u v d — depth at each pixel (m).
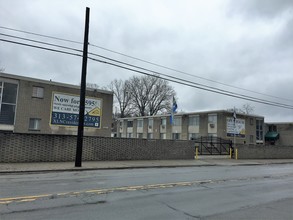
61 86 29.27
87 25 17.22
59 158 18.41
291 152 35.94
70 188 9.44
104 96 31.78
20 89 27.34
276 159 32.72
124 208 7.02
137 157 21.98
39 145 17.78
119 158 21.08
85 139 19.53
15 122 26.86
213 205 7.68
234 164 23.06
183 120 49.56
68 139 18.81
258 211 7.14
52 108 28.59
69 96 29.55
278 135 53.97
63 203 7.32
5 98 26.81
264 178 14.13
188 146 25.12
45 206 6.97
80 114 16.47
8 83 27.05
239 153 29.64
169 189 9.83
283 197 9.13
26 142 17.36
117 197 8.25
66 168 15.17
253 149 31.23
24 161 17.25
